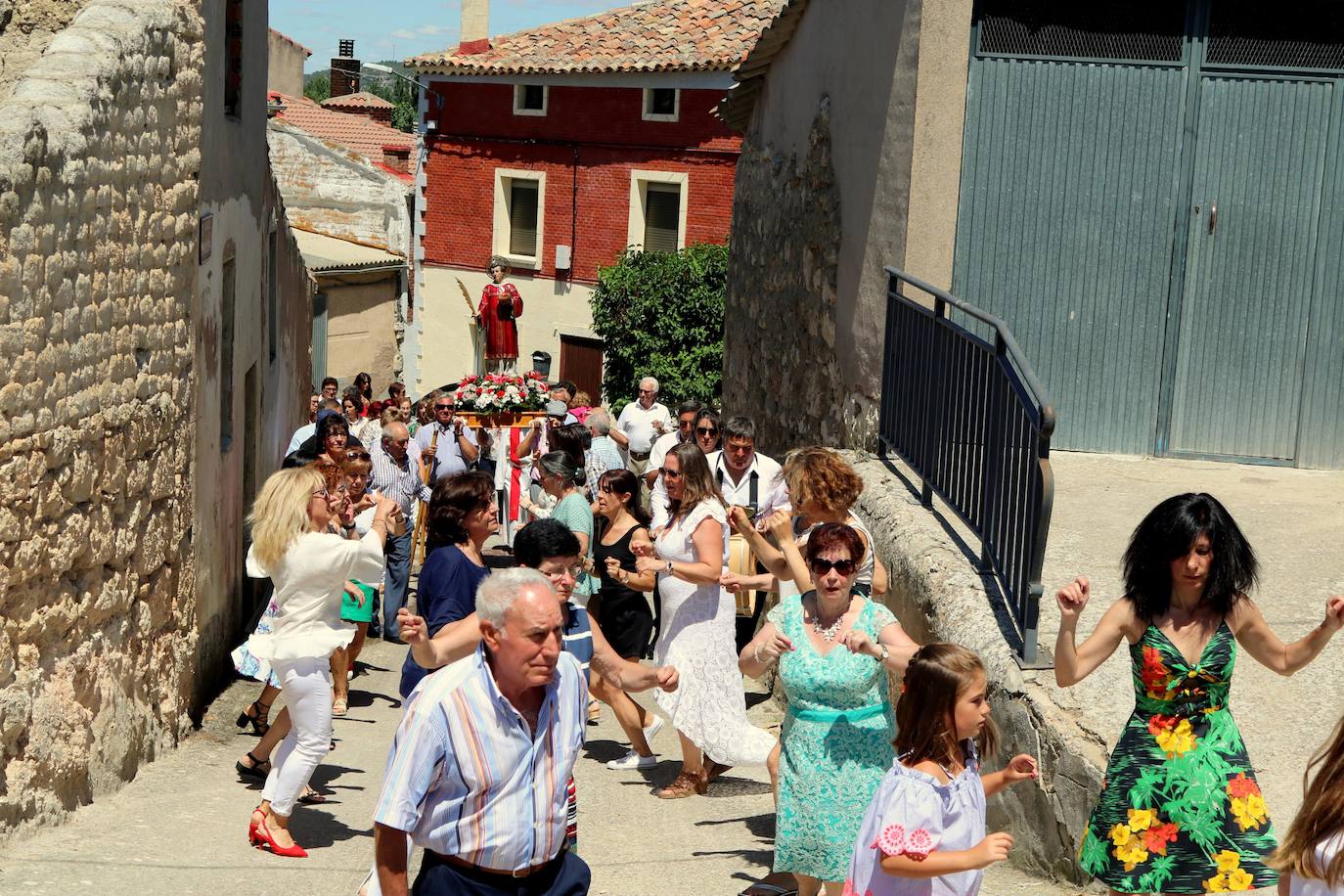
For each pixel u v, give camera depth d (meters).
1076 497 8.31
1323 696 5.74
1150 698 4.37
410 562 11.86
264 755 7.46
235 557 10.79
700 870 6.30
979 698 4.11
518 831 3.94
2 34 8.41
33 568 6.05
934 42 9.06
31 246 5.99
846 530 5.25
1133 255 9.25
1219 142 9.12
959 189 9.22
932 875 3.99
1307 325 9.21
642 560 7.06
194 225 8.60
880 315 9.71
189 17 8.45
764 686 9.93
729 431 8.80
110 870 5.77
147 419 7.56
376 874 4.14
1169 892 4.30
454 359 34.47
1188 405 9.35
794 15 12.23
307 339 19.80
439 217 34.16
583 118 31.25
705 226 29.61
